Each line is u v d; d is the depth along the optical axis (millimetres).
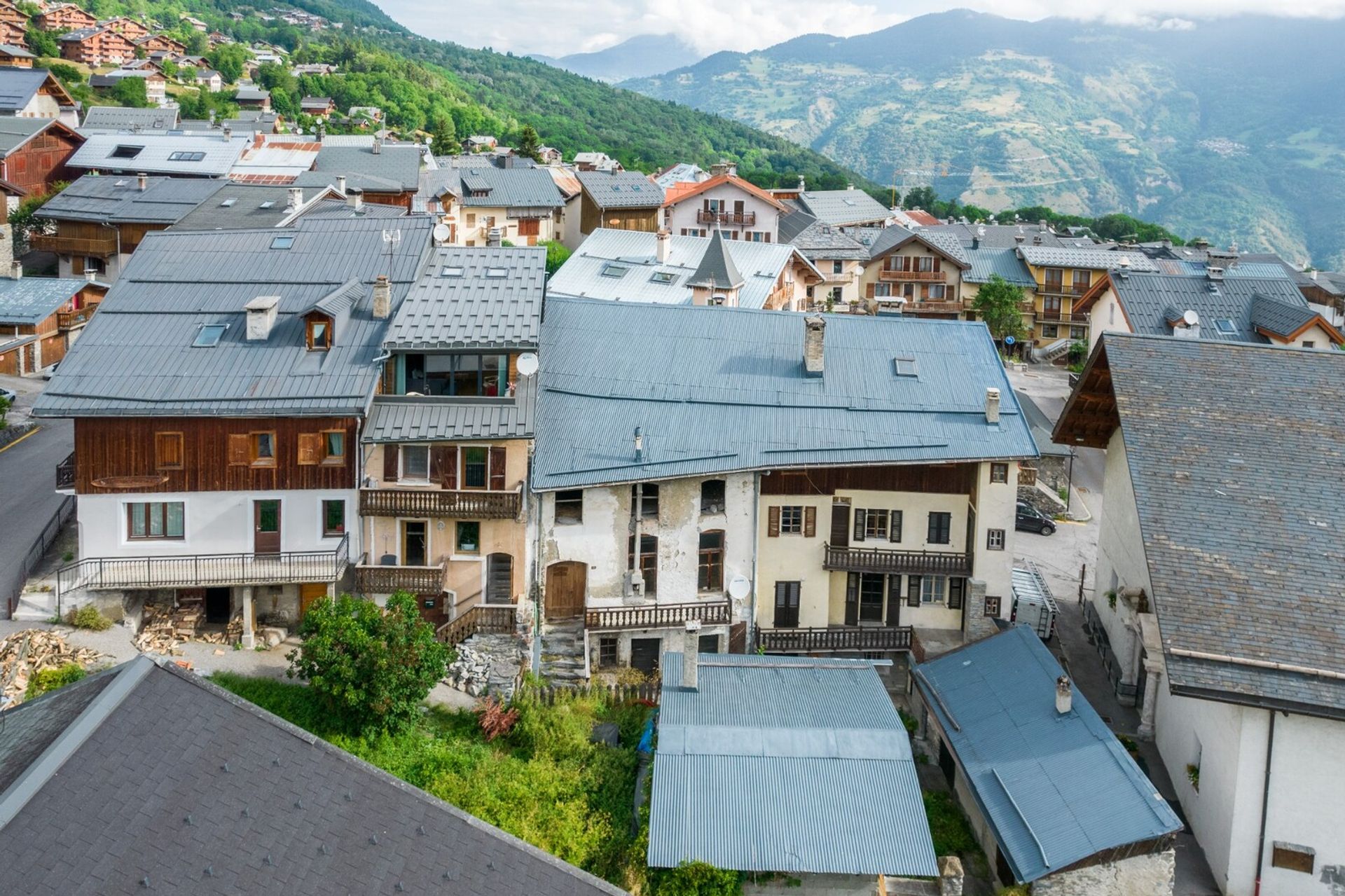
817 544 50688
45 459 58688
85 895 17734
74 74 189500
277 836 20312
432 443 44625
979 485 49625
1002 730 39656
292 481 43938
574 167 187000
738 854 32188
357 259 50531
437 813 22438
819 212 170875
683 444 47969
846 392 50938
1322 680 34500
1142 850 33219
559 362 50875
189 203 91000
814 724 37094
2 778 19281
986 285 123375
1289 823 35188
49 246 89812
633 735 41562
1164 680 44188
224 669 41344
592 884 22828
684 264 84688
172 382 43500
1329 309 98000
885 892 32594
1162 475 40531
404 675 37688
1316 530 38750
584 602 48312
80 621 41938
